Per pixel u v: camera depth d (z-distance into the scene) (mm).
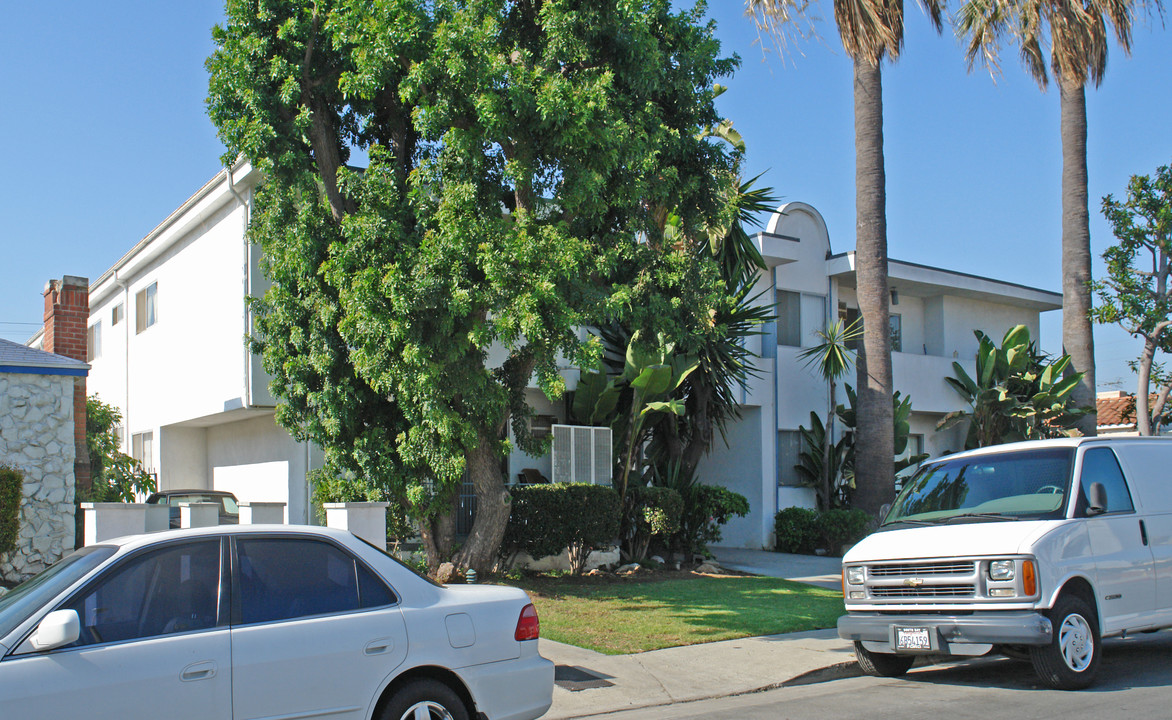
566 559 15281
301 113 11742
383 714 5156
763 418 20719
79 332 16281
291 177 12016
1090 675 7719
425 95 10844
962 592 7734
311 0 11734
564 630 10336
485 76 10492
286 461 16031
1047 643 7344
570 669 8680
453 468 11602
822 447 20422
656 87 11914
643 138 11594
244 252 15406
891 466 18484
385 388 11375
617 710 7531
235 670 4762
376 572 5438
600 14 11289
